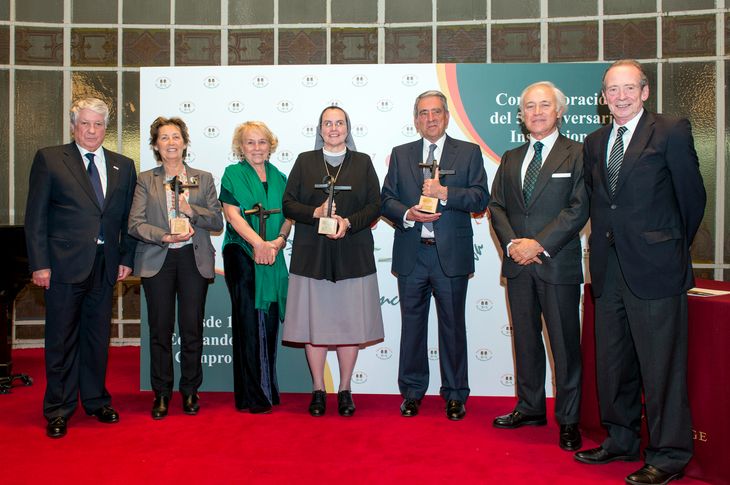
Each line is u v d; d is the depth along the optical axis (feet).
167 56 20.35
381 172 13.38
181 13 20.35
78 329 10.74
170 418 11.27
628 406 9.02
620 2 19.33
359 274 11.14
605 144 8.80
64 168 10.44
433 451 9.43
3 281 13.33
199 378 11.68
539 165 10.25
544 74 13.07
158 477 8.31
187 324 11.50
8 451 9.43
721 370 8.17
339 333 11.12
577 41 19.57
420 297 11.43
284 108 13.39
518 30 19.76
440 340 11.52
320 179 11.42
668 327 8.13
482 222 13.10
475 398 13.00
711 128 19.02
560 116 10.39
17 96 20.11
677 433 8.11
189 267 11.44
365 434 10.28
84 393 11.05
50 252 10.32
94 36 20.29
